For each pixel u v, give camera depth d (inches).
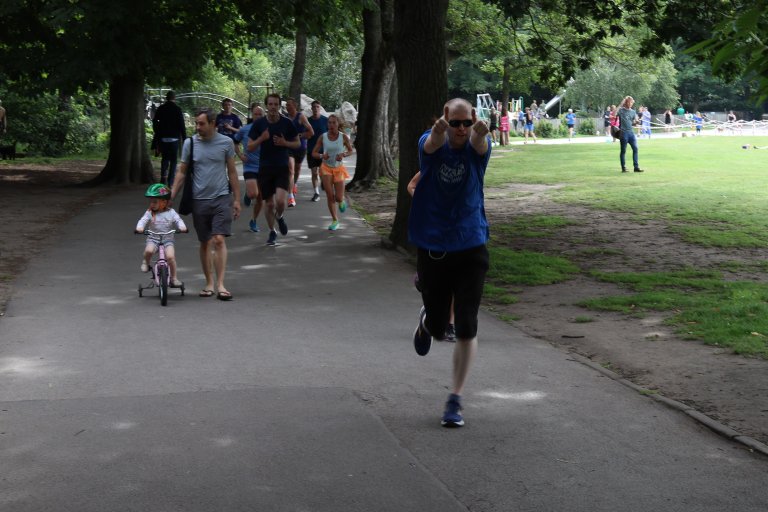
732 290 408.8
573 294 411.5
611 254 526.9
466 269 231.5
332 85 2255.2
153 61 906.1
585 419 231.8
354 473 191.8
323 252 519.2
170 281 385.7
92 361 283.7
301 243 550.0
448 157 225.0
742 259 509.0
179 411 232.8
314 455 202.1
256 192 530.0
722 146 1515.7
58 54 864.9
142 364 280.8
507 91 1795.0
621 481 190.4
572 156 1322.6
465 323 225.8
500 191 879.1
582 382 267.0
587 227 635.5
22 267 451.8
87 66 845.2
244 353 296.7
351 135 1804.9
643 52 705.0
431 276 234.2
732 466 199.6
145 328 331.0
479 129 219.9
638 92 2716.5
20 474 189.2
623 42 1360.7
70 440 209.9
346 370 277.7
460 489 185.5
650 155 1301.7
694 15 632.4
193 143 385.4
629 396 252.8
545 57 796.0
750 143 1616.6
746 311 358.0
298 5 861.8
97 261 471.8
